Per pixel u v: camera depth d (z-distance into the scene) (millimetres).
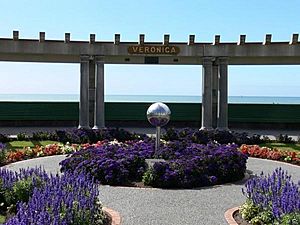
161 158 11836
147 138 17500
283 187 7355
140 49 22062
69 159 11234
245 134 19156
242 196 9312
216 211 8062
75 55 22516
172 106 28094
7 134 21359
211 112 22391
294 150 16938
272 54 21781
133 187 10062
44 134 19000
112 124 27906
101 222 6766
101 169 10453
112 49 22109
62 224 5168
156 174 10234
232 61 24766
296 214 6059
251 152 15445
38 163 13219
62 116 27391
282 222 6047
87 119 22156
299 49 21469
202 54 22281
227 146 12891
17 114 26938
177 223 7273
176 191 9742
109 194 9320
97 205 6953
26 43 21516
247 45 22047
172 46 22094
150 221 7375
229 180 10992
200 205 8500
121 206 8367
